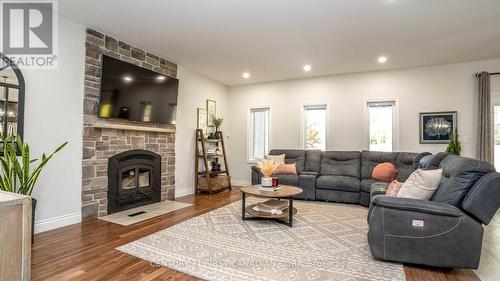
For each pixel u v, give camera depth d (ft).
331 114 18.76
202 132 17.93
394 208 7.23
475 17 10.09
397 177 14.24
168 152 15.60
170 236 9.32
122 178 12.81
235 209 13.32
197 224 10.75
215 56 14.90
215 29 11.36
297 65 16.49
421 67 16.51
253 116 21.74
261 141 21.39
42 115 9.68
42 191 9.66
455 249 6.75
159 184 14.88
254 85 21.44
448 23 10.62
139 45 13.23
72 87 10.62
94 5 9.44
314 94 19.35
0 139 8.45
